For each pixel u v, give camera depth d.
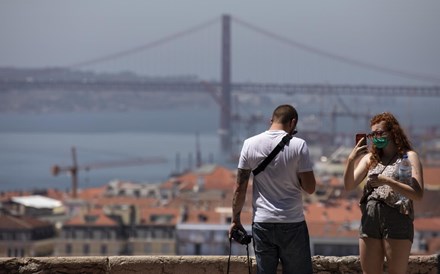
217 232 121.19
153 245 131.62
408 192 14.03
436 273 16.05
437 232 105.62
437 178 127.88
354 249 87.75
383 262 14.94
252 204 14.54
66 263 15.94
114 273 15.95
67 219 155.12
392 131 14.41
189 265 15.97
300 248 14.24
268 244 14.30
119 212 149.62
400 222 14.18
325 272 15.95
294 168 14.23
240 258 15.95
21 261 15.86
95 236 140.50
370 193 14.41
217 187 184.00
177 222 134.25
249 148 14.42
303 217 14.37
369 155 14.62
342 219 97.25
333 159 180.25
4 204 165.38
